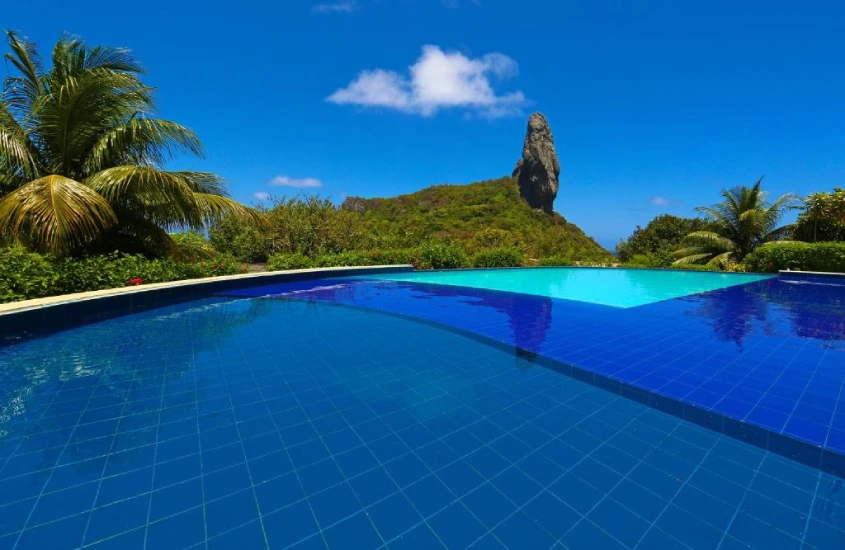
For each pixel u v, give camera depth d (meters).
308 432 2.36
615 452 2.18
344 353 3.94
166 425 2.43
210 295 7.51
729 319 5.54
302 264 11.23
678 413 2.64
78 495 1.78
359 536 1.58
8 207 5.69
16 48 6.91
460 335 4.68
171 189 7.31
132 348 4.07
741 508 1.74
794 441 2.29
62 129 6.82
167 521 1.64
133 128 7.25
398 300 7.29
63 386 3.03
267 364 3.58
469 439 2.30
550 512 1.71
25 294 5.02
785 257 11.22
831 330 4.84
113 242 7.69
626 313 6.04
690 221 25.52
